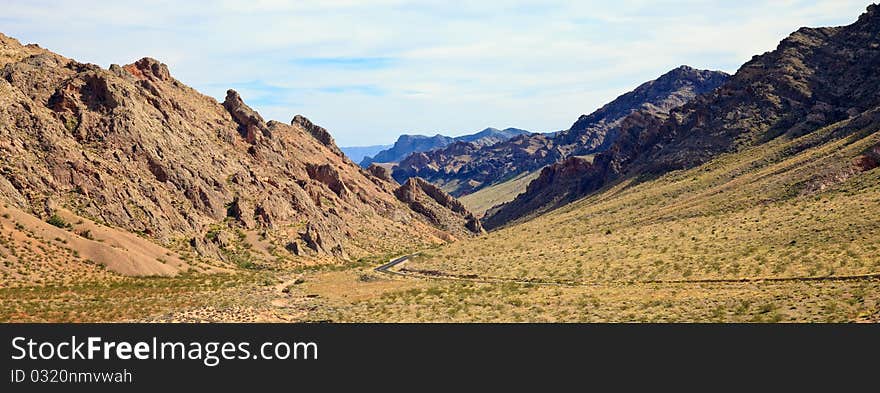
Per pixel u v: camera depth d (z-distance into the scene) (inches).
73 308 2507.4
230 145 6250.0
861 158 4165.8
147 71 6353.3
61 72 5177.2
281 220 5447.8
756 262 2800.2
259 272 4308.6
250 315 2354.8
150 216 4377.5
